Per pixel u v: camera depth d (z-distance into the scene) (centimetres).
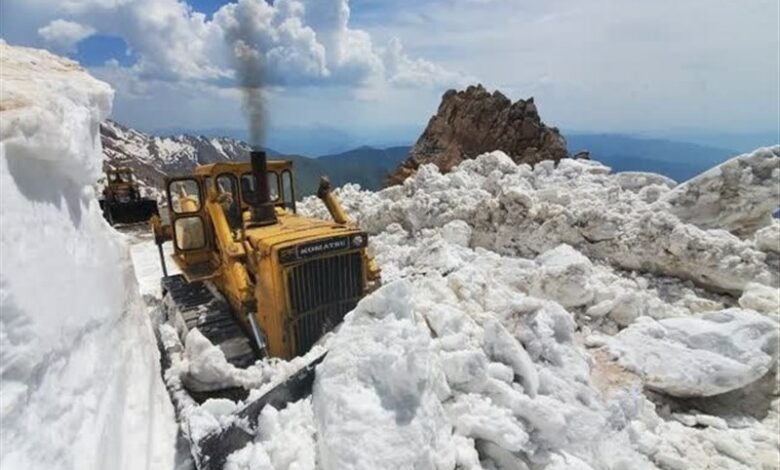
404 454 243
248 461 275
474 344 351
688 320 435
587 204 736
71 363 202
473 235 804
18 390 155
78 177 244
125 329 322
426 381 272
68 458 180
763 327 400
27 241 180
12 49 280
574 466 272
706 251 585
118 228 1561
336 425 260
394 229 903
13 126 179
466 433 289
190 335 402
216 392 375
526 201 756
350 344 303
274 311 424
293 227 478
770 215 691
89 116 264
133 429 275
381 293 323
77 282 225
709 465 322
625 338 440
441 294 453
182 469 300
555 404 308
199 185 573
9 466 144
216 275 539
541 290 535
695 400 397
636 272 654
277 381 348
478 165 1091
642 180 901
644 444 325
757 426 365
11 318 157
